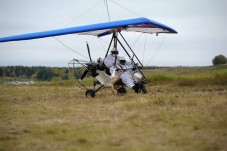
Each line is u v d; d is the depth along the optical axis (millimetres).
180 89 40188
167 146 14992
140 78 36000
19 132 18922
